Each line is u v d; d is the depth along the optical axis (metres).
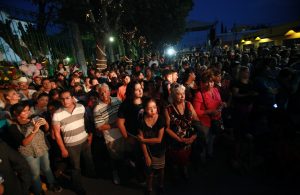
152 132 3.40
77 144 3.75
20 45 8.36
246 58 8.26
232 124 4.84
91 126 4.40
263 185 3.79
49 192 4.07
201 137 4.24
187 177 4.00
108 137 4.04
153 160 3.53
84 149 4.06
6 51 7.91
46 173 3.90
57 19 11.31
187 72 5.13
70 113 3.67
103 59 10.80
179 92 3.62
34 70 7.75
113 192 3.97
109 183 4.24
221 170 4.32
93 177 4.45
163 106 4.04
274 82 4.72
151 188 3.73
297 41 17.91
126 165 4.64
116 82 7.24
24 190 2.94
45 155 3.75
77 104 3.81
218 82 5.56
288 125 4.31
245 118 4.62
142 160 3.93
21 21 8.71
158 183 3.81
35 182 3.58
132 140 3.79
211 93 4.27
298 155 3.91
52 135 3.91
